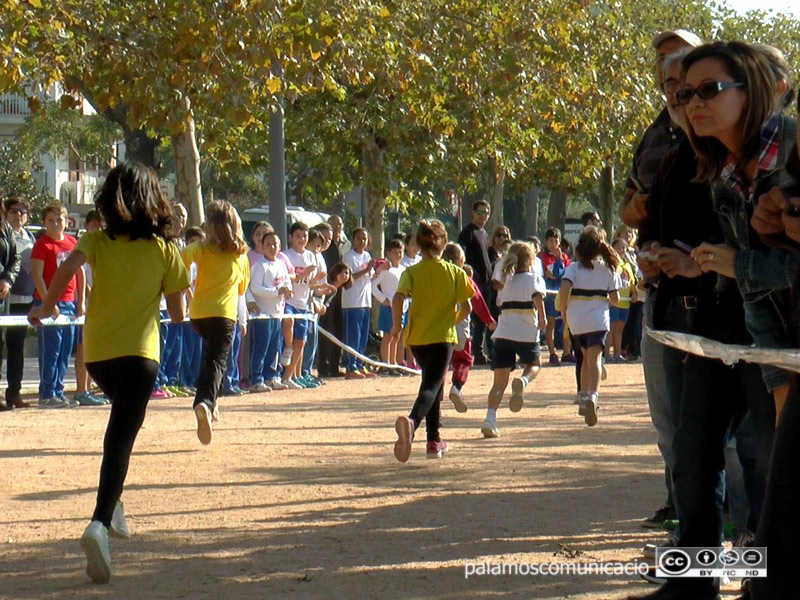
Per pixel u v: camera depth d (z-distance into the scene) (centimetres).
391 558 918
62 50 2275
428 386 1409
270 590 826
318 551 945
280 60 2225
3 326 2009
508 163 3388
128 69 2278
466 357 1742
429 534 1006
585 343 1783
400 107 3300
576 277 1783
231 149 3344
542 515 1086
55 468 1380
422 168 3431
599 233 1770
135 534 1011
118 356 900
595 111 3123
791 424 529
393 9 2612
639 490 1214
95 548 843
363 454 1485
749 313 664
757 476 830
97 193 921
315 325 2552
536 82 2942
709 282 725
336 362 2803
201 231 2112
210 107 2527
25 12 2120
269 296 2369
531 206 6506
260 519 1075
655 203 782
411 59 2542
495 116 3034
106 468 885
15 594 823
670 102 825
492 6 2838
